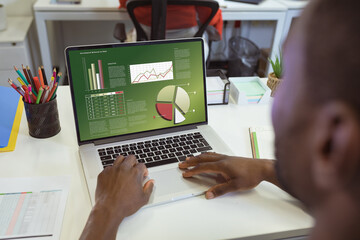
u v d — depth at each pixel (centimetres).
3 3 277
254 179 82
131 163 82
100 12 242
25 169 88
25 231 70
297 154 26
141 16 213
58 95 128
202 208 78
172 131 106
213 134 105
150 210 76
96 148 96
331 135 23
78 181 86
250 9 259
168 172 87
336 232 25
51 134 102
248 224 74
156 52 101
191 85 107
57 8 236
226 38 365
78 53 93
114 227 68
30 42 287
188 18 212
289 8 269
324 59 23
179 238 70
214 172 84
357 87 22
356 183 23
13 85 96
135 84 101
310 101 24
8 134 102
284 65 28
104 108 98
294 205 80
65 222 73
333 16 23
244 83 138
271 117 29
